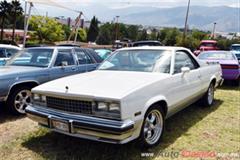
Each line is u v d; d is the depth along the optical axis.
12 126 5.05
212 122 5.39
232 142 4.39
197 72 5.52
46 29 59.78
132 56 5.04
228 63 9.22
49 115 3.85
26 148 4.09
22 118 5.52
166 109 4.32
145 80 4.03
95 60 7.33
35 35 59.41
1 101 5.36
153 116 4.08
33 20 58.84
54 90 3.89
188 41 35.06
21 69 5.73
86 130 3.51
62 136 4.52
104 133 3.39
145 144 3.91
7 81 5.29
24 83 5.65
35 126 5.04
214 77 6.54
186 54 5.42
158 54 4.89
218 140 4.46
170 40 49.62
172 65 4.64
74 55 6.75
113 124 3.34
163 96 4.16
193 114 5.95
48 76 6.02
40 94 4.08
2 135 4.61
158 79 4.13
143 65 4.76
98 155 3.83
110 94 3.47
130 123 3.40
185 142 4.35
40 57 6.35
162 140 4.39
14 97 5.53
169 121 5.44
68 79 4.44
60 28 63.41
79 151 3.96
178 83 4.62
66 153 3.91
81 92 3.63
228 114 5.98
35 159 3.75
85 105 3.57
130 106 3.47
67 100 3.74
